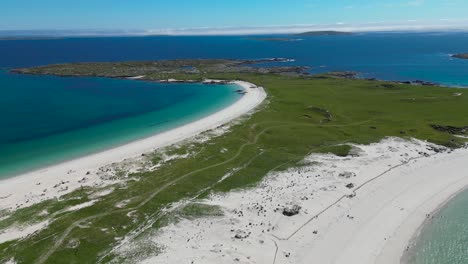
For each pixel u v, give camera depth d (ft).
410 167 209.46
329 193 177.37
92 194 175.63
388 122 295.69
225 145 240.53
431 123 290.35
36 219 153.58
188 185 183.52
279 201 169.07
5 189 183.01
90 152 236.63
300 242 140.87
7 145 253.03
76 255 130.21
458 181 195.00
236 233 143.84
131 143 252.42
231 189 181.47
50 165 215.10
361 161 215.72
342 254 135.23
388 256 134.62
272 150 233.35
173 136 263.29
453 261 131.03
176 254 131.03
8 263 125.70
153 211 159.94
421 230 150.82
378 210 165.37
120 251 132.77
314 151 231.30
